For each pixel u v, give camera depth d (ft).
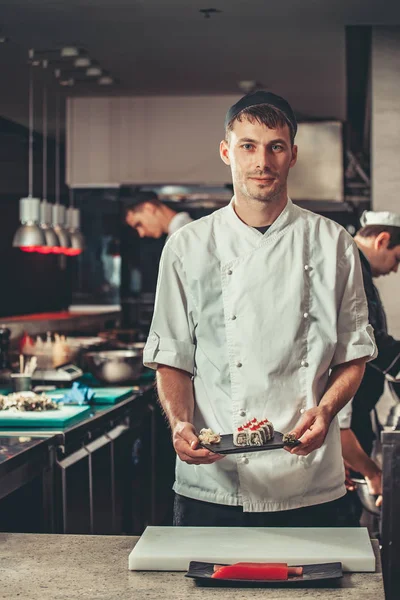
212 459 6.20
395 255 11.77
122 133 25.07
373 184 17.33
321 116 27.02
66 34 17.69
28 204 18.33
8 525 9.25
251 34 17.65
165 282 7.22
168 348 7.11
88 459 11.51
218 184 24.93
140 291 25.85
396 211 17.26
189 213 25.44
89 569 5.49
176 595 5.00
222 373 7.11
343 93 23.47
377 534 10.37
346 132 22.43
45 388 14.90
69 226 21.26
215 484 7.01
